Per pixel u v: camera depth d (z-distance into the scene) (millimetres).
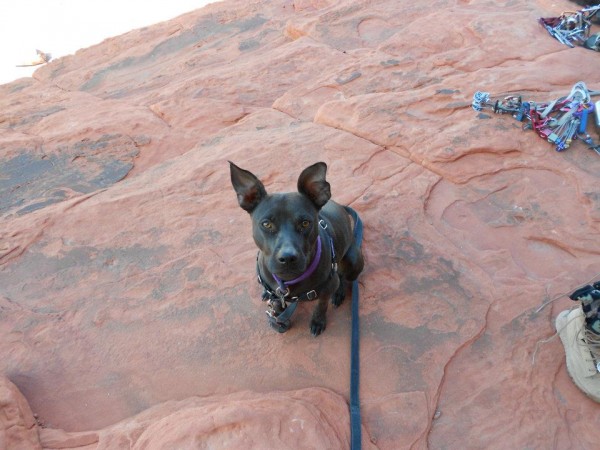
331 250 1226
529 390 1218
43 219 1833
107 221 1812
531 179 1837
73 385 1310
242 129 2340
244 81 2842
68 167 2227
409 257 1565
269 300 1337
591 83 2303
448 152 1920
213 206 1835
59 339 1417
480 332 1348
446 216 1734
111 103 2855
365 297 1456
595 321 1122
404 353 1311
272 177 1936
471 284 1473
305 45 3154
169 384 1299
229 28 3955
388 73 2609
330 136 2123
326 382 1270
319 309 1332
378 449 1129
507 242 1635
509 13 3076
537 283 1473
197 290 1523
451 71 2562
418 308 1416
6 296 1573
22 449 1130
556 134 1925
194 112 2553
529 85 2291
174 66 3455
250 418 1099
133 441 1133
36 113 2896
